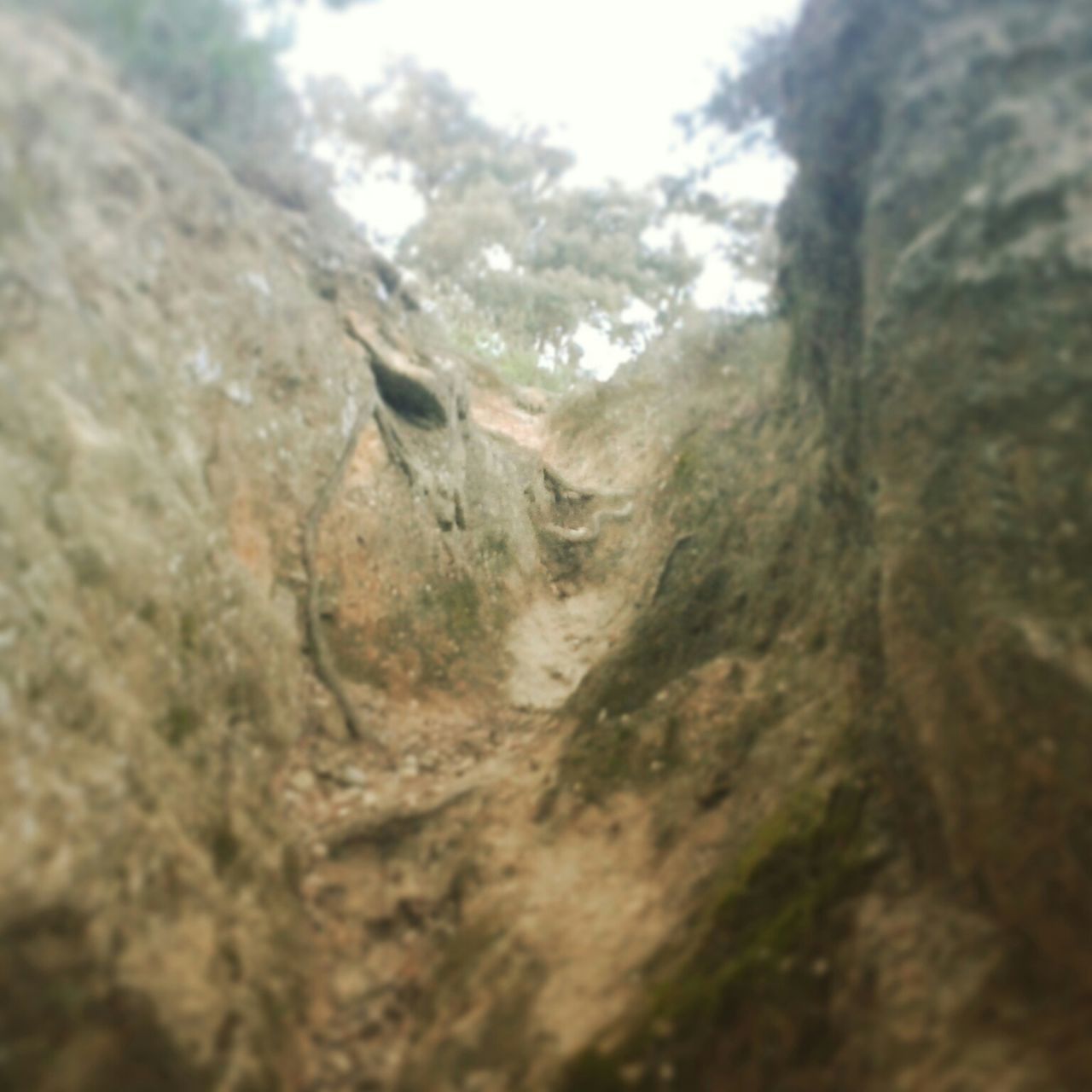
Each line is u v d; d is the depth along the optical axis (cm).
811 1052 206
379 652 419
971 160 261
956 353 255
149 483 284
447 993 253
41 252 246
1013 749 219
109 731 233
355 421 456
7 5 233
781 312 398
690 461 508
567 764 353
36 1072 174
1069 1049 177
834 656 309
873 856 246
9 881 187
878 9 303
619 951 252
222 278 351
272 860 279
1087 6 235
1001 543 235
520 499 641
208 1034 208
